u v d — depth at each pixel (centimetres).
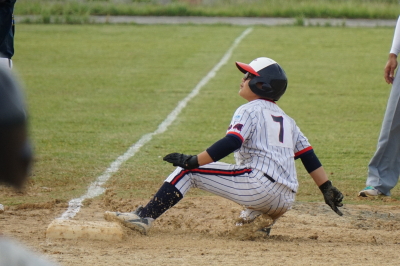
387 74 2006
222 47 6444
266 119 1392
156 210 1462
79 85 4416
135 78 4741
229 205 1858
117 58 5719
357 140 2939
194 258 1257
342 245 1431
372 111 3684
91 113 3488
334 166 2453
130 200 1892
